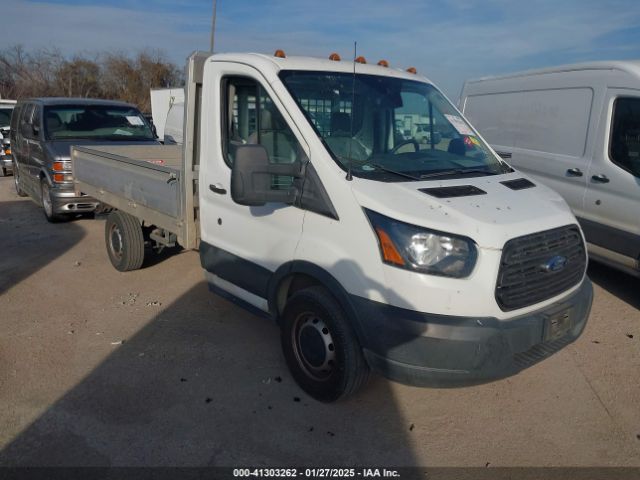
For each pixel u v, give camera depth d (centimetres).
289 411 372
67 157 824
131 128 990
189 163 462
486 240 304
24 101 1051
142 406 375
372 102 406
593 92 602
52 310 539
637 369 436
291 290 398
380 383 407
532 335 320
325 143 354
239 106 418
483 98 787
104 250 749
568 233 348
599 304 569
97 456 324
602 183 583
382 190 328
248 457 327
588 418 372
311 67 402
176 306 549
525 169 695
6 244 780
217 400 384
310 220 352
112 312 534
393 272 308
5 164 1480
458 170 387
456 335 299
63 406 373
